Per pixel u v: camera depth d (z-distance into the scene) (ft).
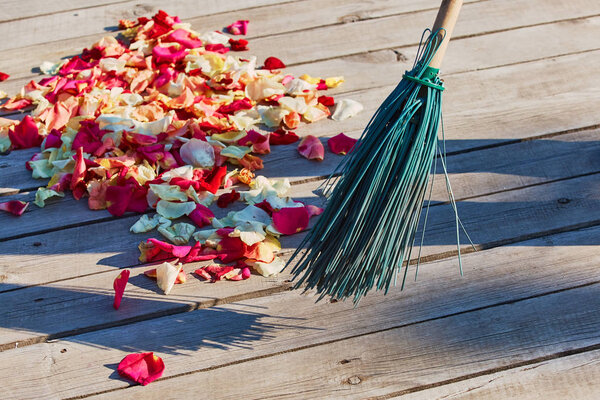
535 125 6.82
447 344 5.76
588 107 6.91
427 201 6.40
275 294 5.99
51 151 6.68
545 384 5.62
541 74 7.16
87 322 5.90
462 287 5.98
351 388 5.63
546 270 6.04
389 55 7.35
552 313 5.86
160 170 6.61
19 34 7.66
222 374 5.69
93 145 6.64
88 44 7.54
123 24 7.62
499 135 6.77
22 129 6.79
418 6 7.76
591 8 7.69
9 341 5.83
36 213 6.43
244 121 6.82
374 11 7.73
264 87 7.01
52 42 7.57
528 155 6.64
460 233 6.23
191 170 6.45
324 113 6.93
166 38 7.38
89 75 7.14
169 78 7.09
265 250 6.09
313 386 5.64
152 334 5.85
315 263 5.66
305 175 6.59
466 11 7.71
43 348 5.81
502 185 6.48
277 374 5.68
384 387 5.63
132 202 6.41
